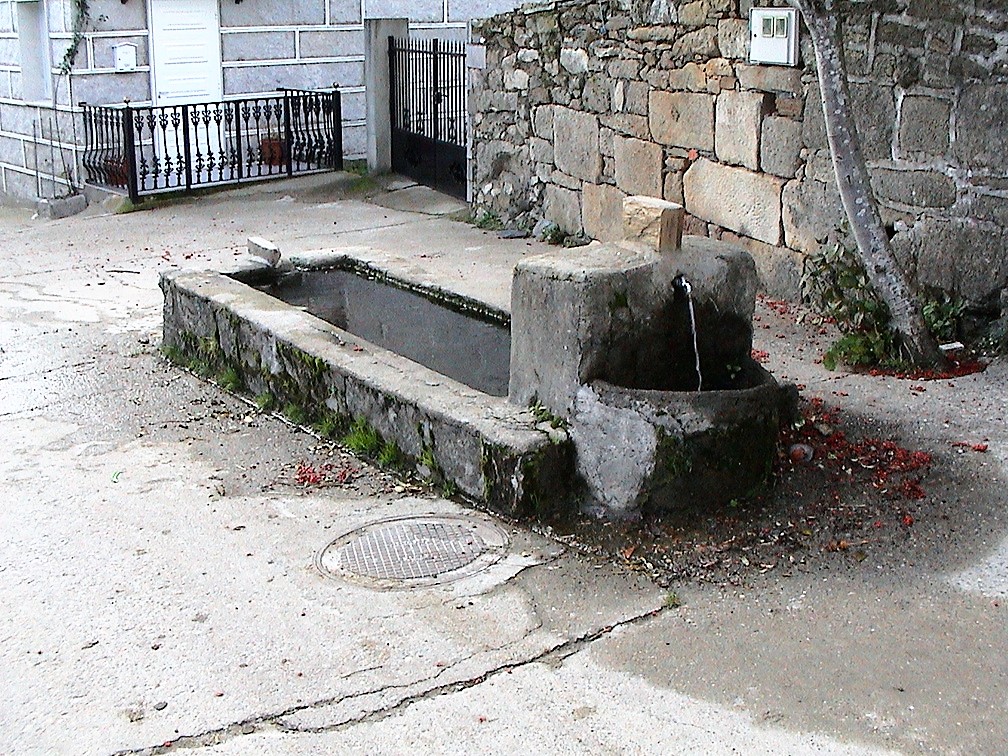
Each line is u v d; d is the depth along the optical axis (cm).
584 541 405
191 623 362
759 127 689
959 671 324
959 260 578
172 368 620
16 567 400
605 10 795
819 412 493
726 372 459
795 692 318
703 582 378
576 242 866
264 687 328
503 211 953
